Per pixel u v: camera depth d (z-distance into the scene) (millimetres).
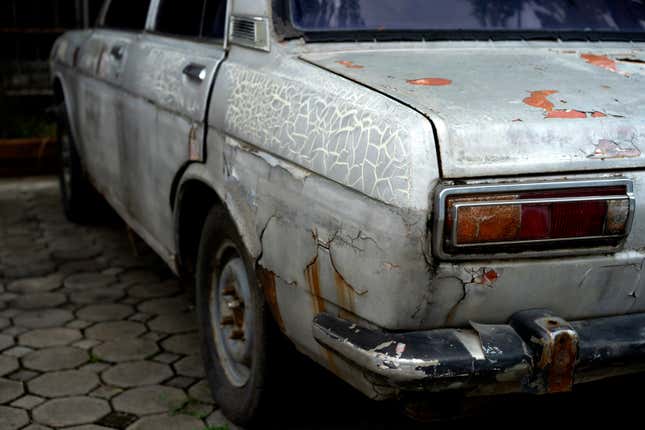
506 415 2973
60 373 3352
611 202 1937
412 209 1830
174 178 3088
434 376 1854
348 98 2090
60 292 4305
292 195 2207
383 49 2539
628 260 2002
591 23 2852
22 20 8172
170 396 3166
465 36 2645
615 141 1976
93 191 5316
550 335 1885
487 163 1873
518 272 1921
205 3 3141
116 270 4676
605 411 2998
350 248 1979
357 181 1951
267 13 2588
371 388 2027
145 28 3770
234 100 2582
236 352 2859
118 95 3812
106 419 2979
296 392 2697
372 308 1944
